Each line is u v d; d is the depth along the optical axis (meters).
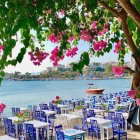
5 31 2.54
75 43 3.97
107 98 24.56
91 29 4.04
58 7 3.16
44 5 2.79
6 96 43.09
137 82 2.98
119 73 3.35
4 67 2.54
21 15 2.56
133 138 11.58
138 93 2.97
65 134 9.73
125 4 2.70
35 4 2.67
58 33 3.45
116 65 3.85
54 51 3.50
